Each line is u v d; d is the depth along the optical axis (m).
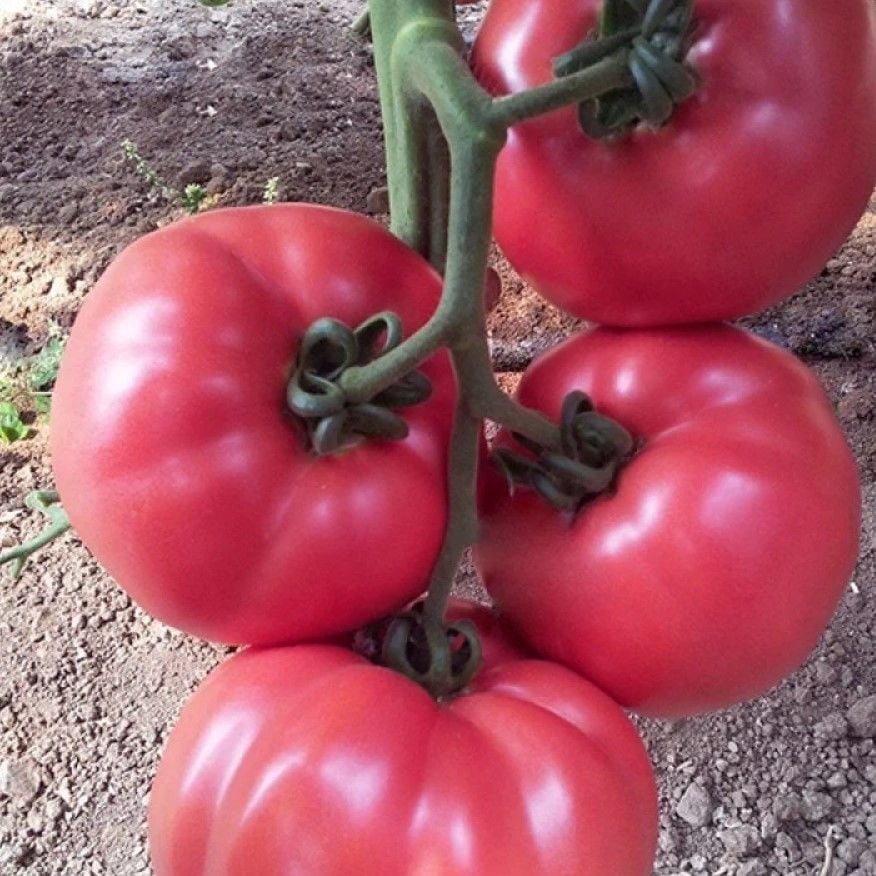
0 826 0.50
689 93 0.25
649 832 0.28
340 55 0.92
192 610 0.26
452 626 0.28
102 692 0.54
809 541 0.27
